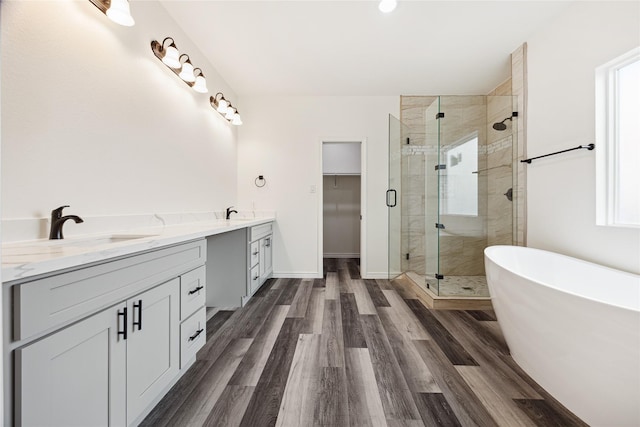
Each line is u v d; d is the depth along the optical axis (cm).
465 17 207
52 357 73
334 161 505
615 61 167
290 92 347
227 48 249
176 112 216
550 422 115
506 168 269
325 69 287
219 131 298
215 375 147
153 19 186
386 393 133
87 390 84
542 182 224
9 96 103
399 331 203
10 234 103
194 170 245
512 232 263
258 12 202
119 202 158
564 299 118
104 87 147
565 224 201
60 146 123
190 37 232
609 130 173
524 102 242
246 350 174
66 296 77
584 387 114
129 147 166
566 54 198
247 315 234
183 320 140
